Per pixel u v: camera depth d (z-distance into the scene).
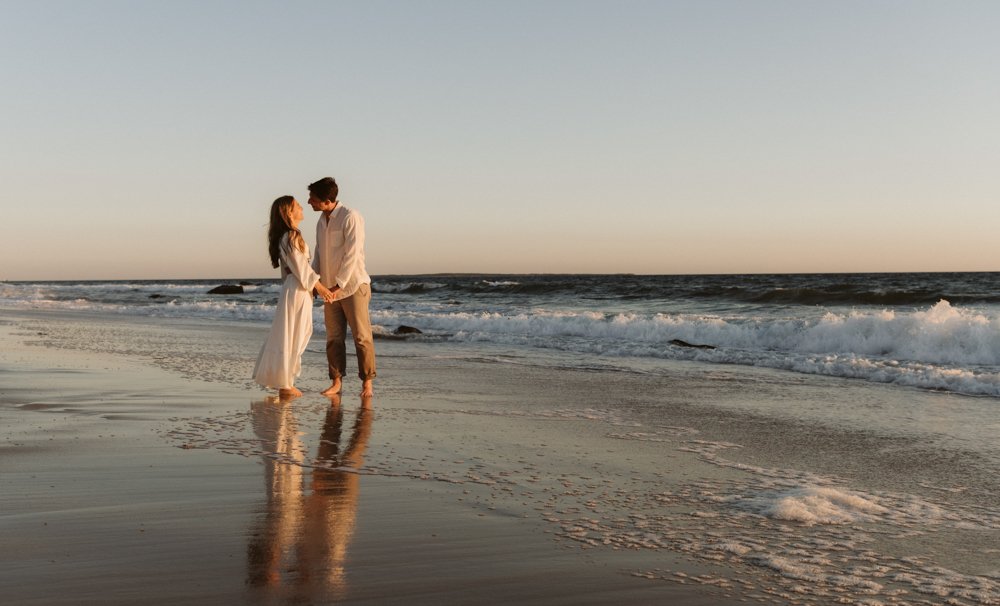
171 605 2.27
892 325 11.09
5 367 8.52
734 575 2.71
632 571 2.72
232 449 4.54
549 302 31.16
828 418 6.12
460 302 32.72
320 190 6.89
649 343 13.02
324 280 6.94
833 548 3.03
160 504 3.37
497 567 2.71
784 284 48.06
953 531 3.29
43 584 2.40
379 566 2.68
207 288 56.66
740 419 6.04
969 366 9.38
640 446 4.98
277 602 2.32
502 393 7.37
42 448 4.46
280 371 6.67
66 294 44.09
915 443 5.16
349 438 4.99
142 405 6.09
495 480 3.99
